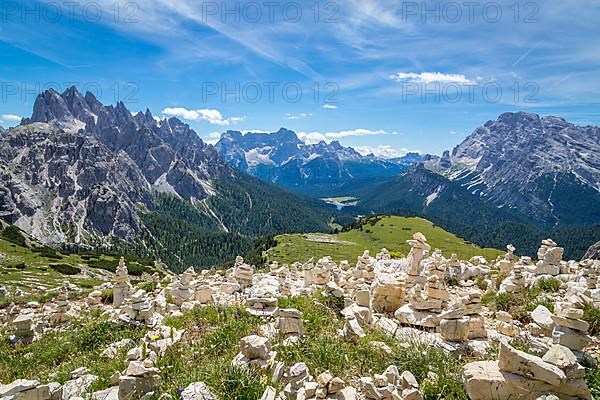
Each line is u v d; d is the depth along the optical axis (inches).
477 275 1219.9
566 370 397.4
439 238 6254.9
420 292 730.8
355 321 625.0
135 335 792.9
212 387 455.2
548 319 663.8
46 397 468.1
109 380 564.4
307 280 1224.8
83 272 4244.6
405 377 439.2
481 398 406.0
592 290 818.2
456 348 570.3
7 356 812.6
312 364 522.9
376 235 6717.5
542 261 1139.9
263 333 650.8
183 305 983.0
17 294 2124.8
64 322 1174.3
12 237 6274.6
